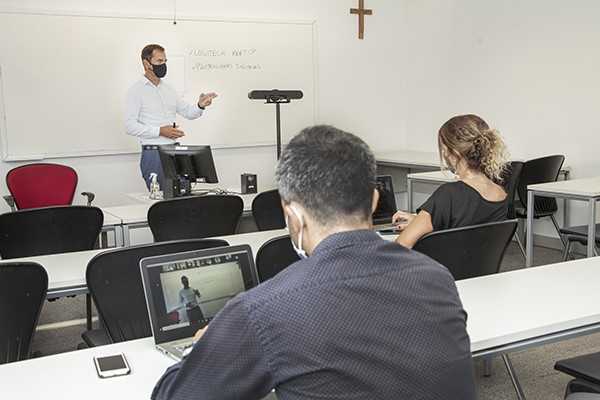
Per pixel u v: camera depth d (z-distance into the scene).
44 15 5.27
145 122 5.22
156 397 1.14
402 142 7.27
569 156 5.56
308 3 6.54
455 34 6.57
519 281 2.15
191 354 1.06
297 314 0.98
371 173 1.10
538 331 1.71
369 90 7.04
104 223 3.53
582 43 5.35
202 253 1.71
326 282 1.00
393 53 7.14
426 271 1.09
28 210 3.19
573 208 5.50
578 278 2.18
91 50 5.48
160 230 3.55
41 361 1.58
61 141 5.44
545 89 5.70
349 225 1.08
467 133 2.49
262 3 6.28
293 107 6.56
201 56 5.99
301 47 6.52
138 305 2.24
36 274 2.09
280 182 1.11
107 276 2.17
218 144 6.18
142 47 5.69
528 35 5.80
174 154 4.38
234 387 1.01
